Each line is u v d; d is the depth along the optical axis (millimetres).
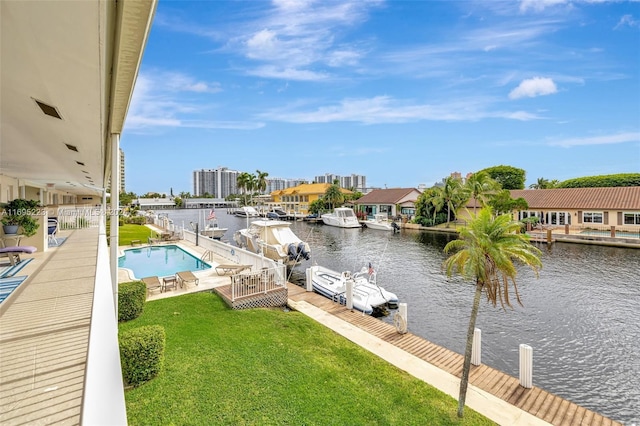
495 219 5734
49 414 3252
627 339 10539
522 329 11273
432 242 31000
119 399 1851
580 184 49000
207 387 6066
